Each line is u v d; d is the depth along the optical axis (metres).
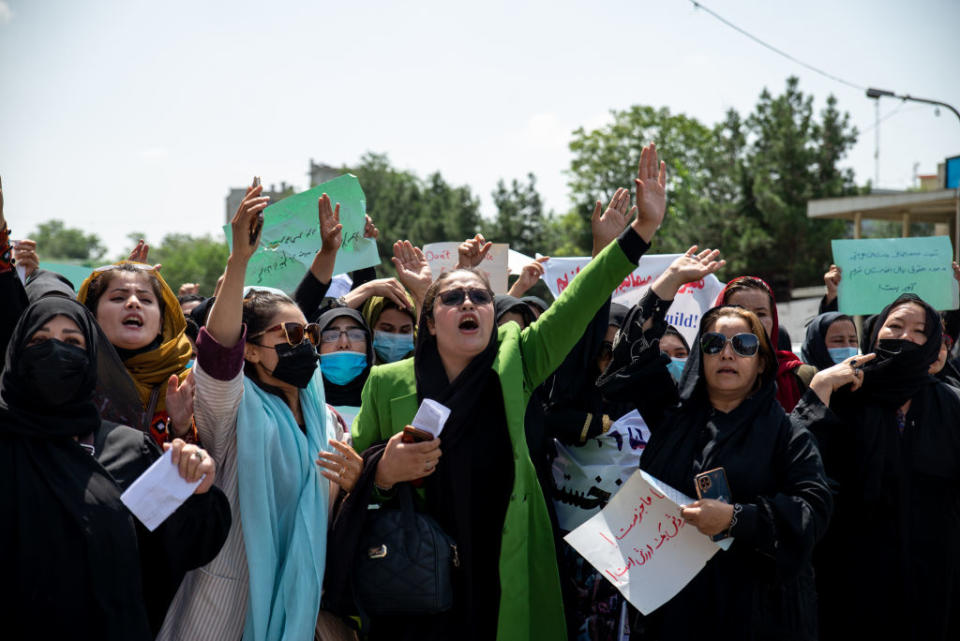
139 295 3.38
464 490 3.29
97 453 2.74
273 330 3.18
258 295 3.27
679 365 4.58
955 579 3.90
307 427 3.30
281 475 3.08
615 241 3.45
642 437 3.98
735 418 3.41
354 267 4.73
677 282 3.77
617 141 45.28
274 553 2.98
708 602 3.29
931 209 19.09
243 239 2.88
